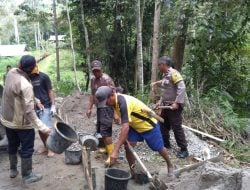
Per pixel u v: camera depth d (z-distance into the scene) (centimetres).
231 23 905
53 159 591
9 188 487
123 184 437
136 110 459
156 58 1009
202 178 433
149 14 1398
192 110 811
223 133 746
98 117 560
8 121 473
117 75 1528
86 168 491
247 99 1065
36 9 1825
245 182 396
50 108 576
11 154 508
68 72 2645
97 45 1485
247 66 1089
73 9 1534
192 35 930
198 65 1020
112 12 1455
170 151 620
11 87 456
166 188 446
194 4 838
